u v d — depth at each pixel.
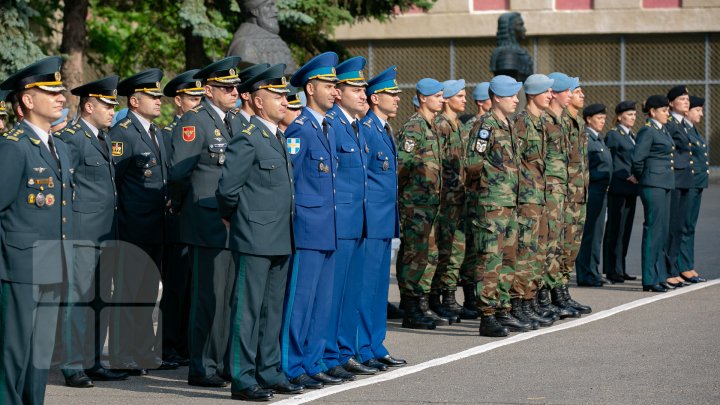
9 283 8.22
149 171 10.96
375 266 10.60
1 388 8.22
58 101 8.52
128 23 29.39
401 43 40.53
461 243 13.75
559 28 38.84
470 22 39.41
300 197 9.73
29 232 8.27
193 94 11.26
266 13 16.30
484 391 9.51
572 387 9.65
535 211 12.97
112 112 10.46
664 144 16.19
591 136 16.64
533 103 13.15
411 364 10.84
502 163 12.38
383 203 10.75
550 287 13.73
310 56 28.03
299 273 9.74
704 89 38.62
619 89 39.25
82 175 10.20
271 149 9.30
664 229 16.33
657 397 9.24
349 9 26.91
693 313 13.95
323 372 9.97
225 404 9.12
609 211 17.31
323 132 9.90
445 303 14.04
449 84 13.66
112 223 10.37
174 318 11.17
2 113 8.36
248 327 9.24
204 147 10.12
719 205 31.09
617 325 13.06
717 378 10.00
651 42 38.91
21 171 8.25
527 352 11.38
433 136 13.02
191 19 22.20
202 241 9.91
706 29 37.94
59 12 25.42
